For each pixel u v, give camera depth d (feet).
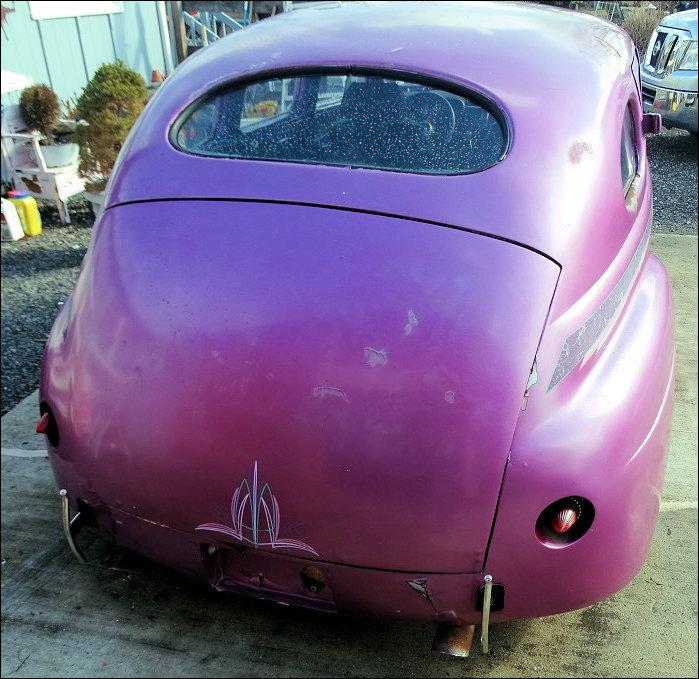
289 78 6.45
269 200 5.59
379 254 5.12
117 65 17.26
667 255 9.78
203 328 5.15
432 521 4.79
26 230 17.44
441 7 7.67
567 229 5.35
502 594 5.02
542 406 4.92
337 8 7.86
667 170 11.97
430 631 6.34
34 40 21.99
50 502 8.13
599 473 4.92
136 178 6.16
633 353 5.82
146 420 5.21
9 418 9.86
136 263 5.57
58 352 6.02
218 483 5.04
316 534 4.97
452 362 4.80
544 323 5.01
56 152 18.62
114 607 6.64
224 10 27.78
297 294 5.07
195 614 6.55
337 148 5.91
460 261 5.06
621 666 5.99
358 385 4.81
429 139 5.82
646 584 6.83
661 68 11.62
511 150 5.59
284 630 6.36
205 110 6.53
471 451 4.73
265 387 4.92
